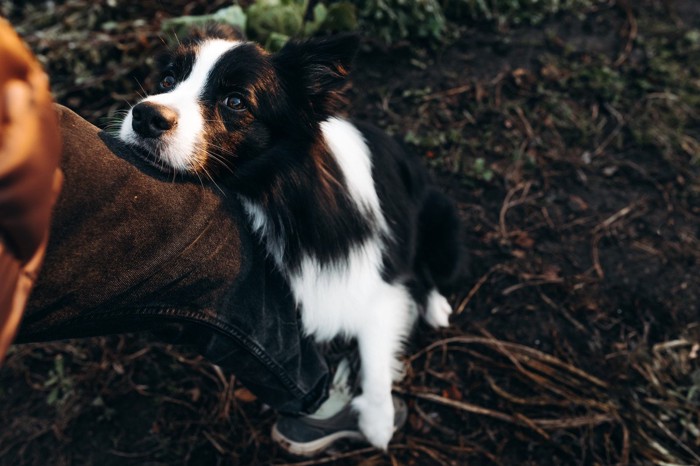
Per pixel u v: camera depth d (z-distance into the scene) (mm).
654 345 2502
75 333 1269
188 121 1588
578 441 2240
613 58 3605
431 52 3564
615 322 2582
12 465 2246
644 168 3125
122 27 3514
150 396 2396
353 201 1889
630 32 3750
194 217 1331
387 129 3215
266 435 2281
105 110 3201
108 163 1177
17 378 2455
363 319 2021
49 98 866
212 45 1764
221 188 1568
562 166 3125
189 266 1317
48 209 852
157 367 2457
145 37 3426
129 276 1229
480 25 3717
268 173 1715
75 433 2311
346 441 2275
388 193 2152
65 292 1140
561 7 3838
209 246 1358
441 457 2223
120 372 2439
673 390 2389
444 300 2572
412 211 2314
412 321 2318
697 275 2734
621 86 3430
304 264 1740
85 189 1119
